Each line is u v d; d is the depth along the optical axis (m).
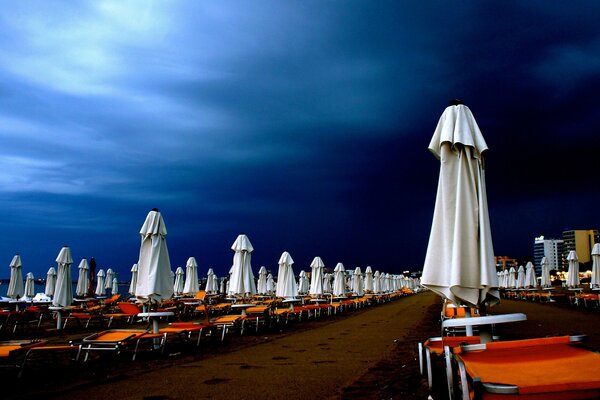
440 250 4.10
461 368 2.65
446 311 8.10
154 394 4.57
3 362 6.62
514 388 2.26
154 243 8.37
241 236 13.49
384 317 15.40
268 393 4.55
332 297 20.02
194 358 7.07
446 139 4.17
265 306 12.40
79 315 12.93
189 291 18.20
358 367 5.93
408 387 4.51
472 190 4.10
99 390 4.79
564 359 3.01
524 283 29.27
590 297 17.56
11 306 17.50
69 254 13.41
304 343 8.73
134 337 6.96
